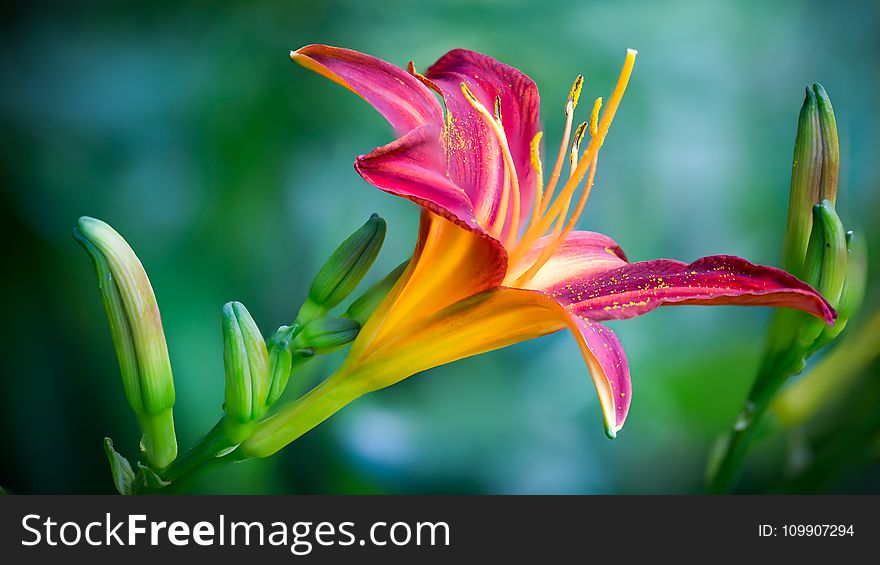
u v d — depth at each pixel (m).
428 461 0.59
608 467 0.60
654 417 0.60
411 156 0.46
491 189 0.49
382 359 0.48
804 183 0.50
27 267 0.59
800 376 0.56
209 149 0.60
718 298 0.47
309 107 0.60
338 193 0.60
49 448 0.59
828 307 0.46
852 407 0.53
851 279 0.50
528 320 0.48
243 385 0.47
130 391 0.47
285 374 0.48
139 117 0.60
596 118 0.49
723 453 0.53
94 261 0.47
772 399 0.51
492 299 0.48
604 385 0.46
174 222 0.60
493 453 0.60
